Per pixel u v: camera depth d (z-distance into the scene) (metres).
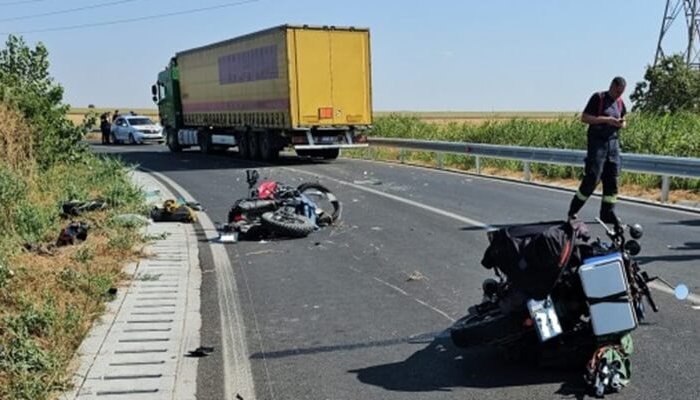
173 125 33.34
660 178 14.87
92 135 52.19
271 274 8.38
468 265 8.48
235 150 33.75
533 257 4.75
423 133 28.86
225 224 11.52
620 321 4.66
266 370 5.35
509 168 19.62
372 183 17.31
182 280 8.02
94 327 6.27
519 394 4.75
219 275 8.36
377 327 6.29
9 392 4.69
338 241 10.27
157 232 11.05
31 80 16.66
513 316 4.89
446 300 7.05
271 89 23.95
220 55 27.67
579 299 4.91
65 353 5.54
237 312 6.83
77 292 7.05
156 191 15.71
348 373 5.26
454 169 20.70
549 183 16.36
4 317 6.01
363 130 24.50
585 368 4.84
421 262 8.73
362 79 23.92
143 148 38.06
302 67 22.88
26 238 9.17
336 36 23.31
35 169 13.36
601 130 9.80
